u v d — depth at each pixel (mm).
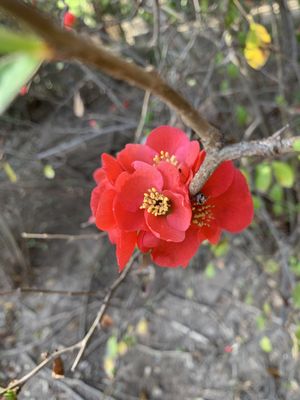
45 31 67
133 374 374
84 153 479
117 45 378
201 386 354
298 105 329
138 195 154
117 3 400
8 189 465
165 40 346
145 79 93
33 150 491
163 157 163
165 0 325
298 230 344
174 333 387
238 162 307
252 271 383
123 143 468
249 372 347
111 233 165
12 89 62
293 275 335
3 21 198
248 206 166
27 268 454
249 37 249
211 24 332
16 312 434
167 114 349
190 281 408
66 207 471
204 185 157
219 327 376
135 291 395
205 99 346
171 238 152
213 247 318
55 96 540
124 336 370
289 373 333
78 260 449
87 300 412
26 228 462
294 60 310
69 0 252
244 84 329
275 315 353
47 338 403
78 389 371
